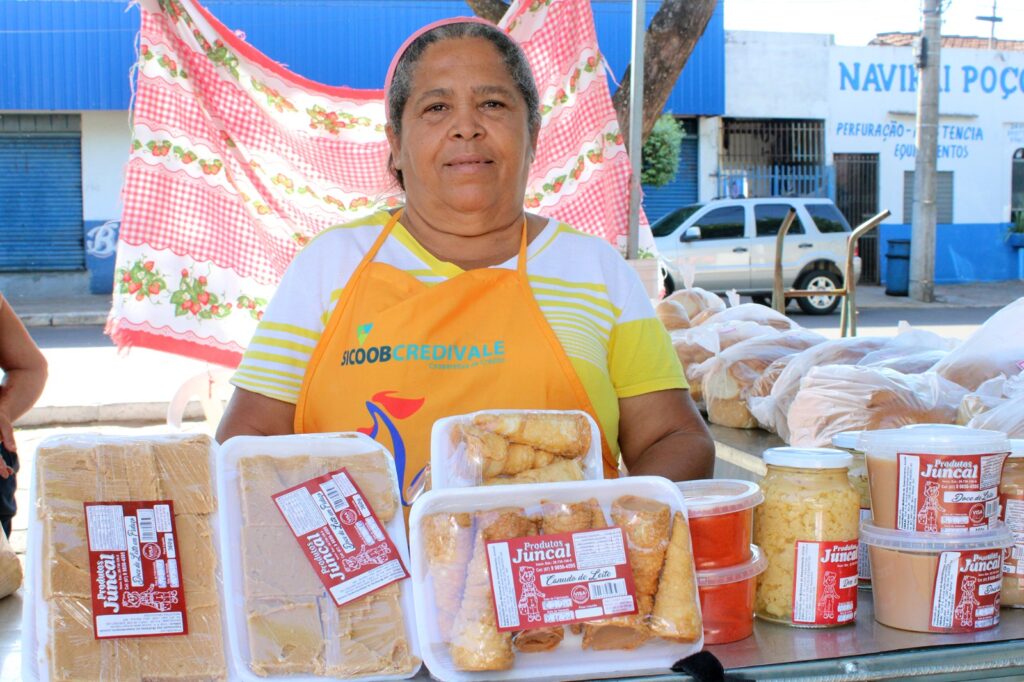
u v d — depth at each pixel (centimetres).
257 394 185
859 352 315
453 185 182
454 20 189
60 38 1569
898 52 1905
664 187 1848
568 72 382
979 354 273
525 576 131
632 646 135
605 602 132
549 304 188
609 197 392
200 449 138
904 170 1939
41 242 1672
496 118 183
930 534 149
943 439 149
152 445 137
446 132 181
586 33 378
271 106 359
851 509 152
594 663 133
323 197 368
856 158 1919
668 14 512
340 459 143
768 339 365
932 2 1520
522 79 189
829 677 138
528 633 132
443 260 190
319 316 188
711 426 357
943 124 1955
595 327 189
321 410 183
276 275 367
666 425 193
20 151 1645
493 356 180
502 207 188
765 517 156
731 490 155
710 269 1424
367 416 179
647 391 192
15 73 1567
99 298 1648
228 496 137
